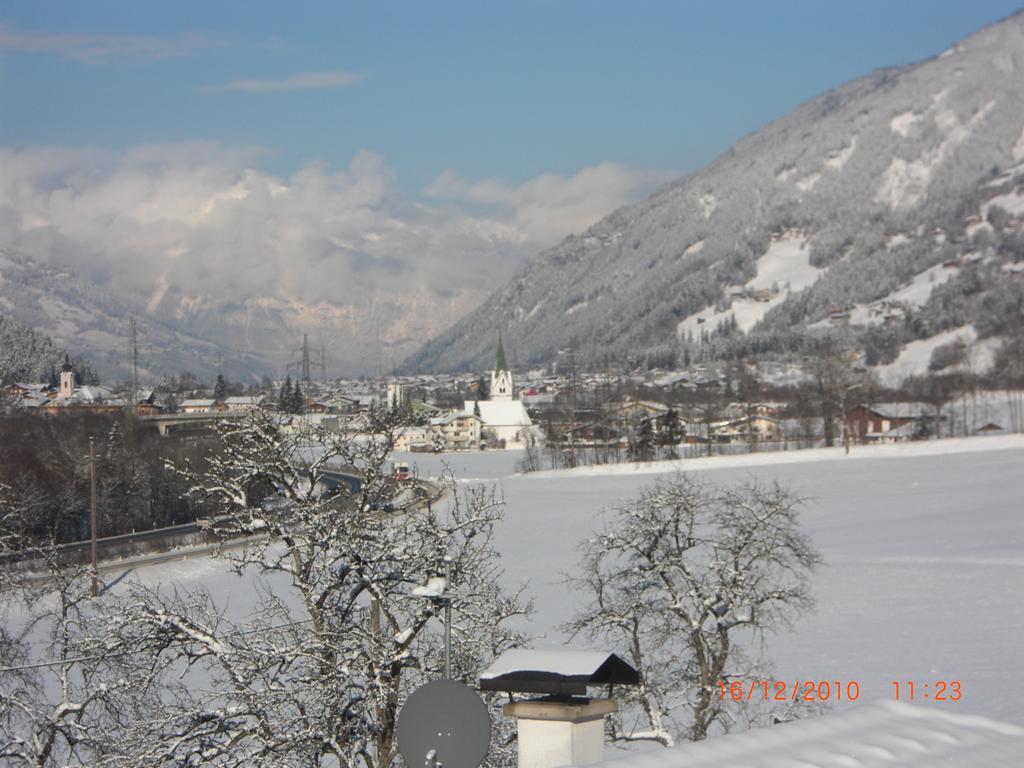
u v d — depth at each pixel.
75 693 40.84
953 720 13.05
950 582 80.00
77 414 172.88
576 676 13.80
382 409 31.27
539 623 61.38
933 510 122.56
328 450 30.31
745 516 46.47
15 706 34.19
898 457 177.00
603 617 42.66
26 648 43.91
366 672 27.17
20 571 65.81
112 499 109.25
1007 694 50.97
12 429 136.75
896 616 68.50
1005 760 11.91
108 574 78.69
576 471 184.00
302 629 28.53
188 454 117.50
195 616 30.50
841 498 137.38
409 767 13.59
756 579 43.25
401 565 29.02
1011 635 62.53
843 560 91.88
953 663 57.03
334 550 28.73
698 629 41.44
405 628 28.00
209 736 26.81
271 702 26.47
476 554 30.08
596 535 48.03
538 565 90.00
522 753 13.60
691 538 45.03
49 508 100.38
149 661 31.12
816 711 42.50
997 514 116.19
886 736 12.36
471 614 28.95
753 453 194.12
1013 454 169.25
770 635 63.53
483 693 27.97
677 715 46.09
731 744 11.98
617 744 40.25
